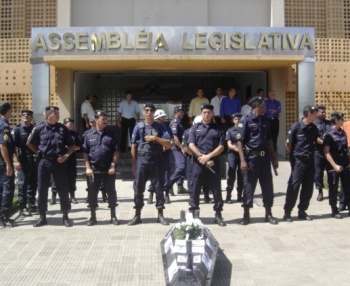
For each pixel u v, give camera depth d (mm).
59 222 9398
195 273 5539
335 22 19141
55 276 6570
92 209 9109
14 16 18719
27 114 10023
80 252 7520
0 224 9086
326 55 17984
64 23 17922
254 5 18766
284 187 12922
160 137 9086
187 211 10172
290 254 7363
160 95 20719
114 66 16781
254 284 6277
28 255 7410
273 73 17656
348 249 7543
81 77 18719
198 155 8812
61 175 9000
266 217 9188
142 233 8484
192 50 15648
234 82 20922
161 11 18484
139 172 9008
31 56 15852
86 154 9148
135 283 6309
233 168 11141
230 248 7656
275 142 16016
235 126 11117
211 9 18672
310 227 8805
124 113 16766
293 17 19016
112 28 15492
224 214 9992
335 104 17891
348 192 9656
